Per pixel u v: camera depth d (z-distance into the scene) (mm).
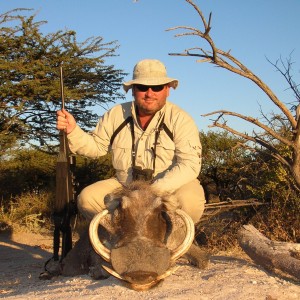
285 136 4270
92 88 6641
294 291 2098
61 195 2723
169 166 2512
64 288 2182
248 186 4219
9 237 5328
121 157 2561
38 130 6574
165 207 1953
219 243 3705
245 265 2664
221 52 3664
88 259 2502
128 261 1704
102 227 2143
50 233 5668
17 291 2383
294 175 3834
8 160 7516
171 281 2209
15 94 5887
